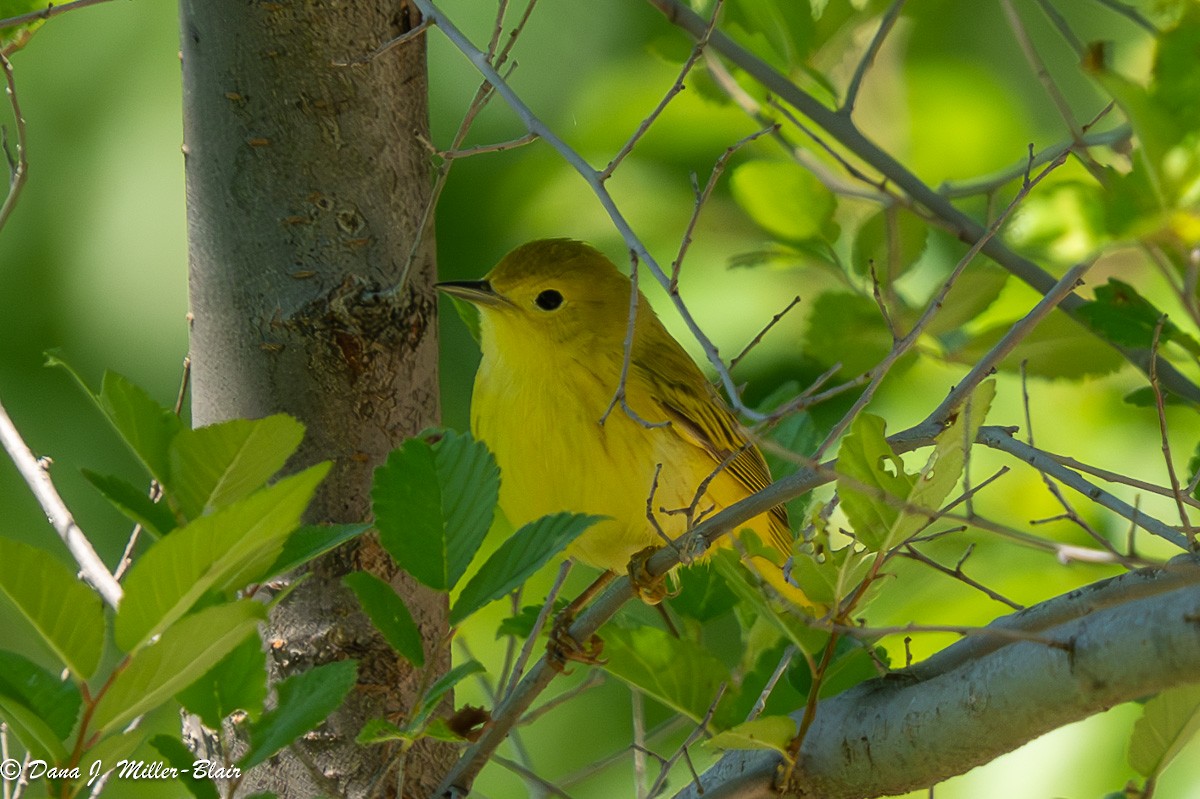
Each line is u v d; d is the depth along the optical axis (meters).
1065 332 9.64
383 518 6.10
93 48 14.02
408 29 8.02
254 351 7.76
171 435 5.81
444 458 6.27
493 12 14.32
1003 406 11.66
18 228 13.90
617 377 9.81
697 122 12.97
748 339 12.99
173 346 13.85
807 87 10.63
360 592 6.12
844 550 6.32
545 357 9.88
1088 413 11.49
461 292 10.10
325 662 7.73
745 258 10.56
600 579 10.00
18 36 8.59
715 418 10.08
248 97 7.69
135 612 5.00
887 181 10.44
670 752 12.83
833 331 10.27
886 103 12.40
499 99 14.14
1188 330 10.15
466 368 14.23
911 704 6.59
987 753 6.38
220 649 5.18
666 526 9.72
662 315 13.09
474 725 7.35
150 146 13.97
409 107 8.02
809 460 6.19
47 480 7.58
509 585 5.89
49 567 4.91
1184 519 6.44
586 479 9.67
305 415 7.75
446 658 8.14
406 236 7.95
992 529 6.14
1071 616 6.25
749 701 7.89
